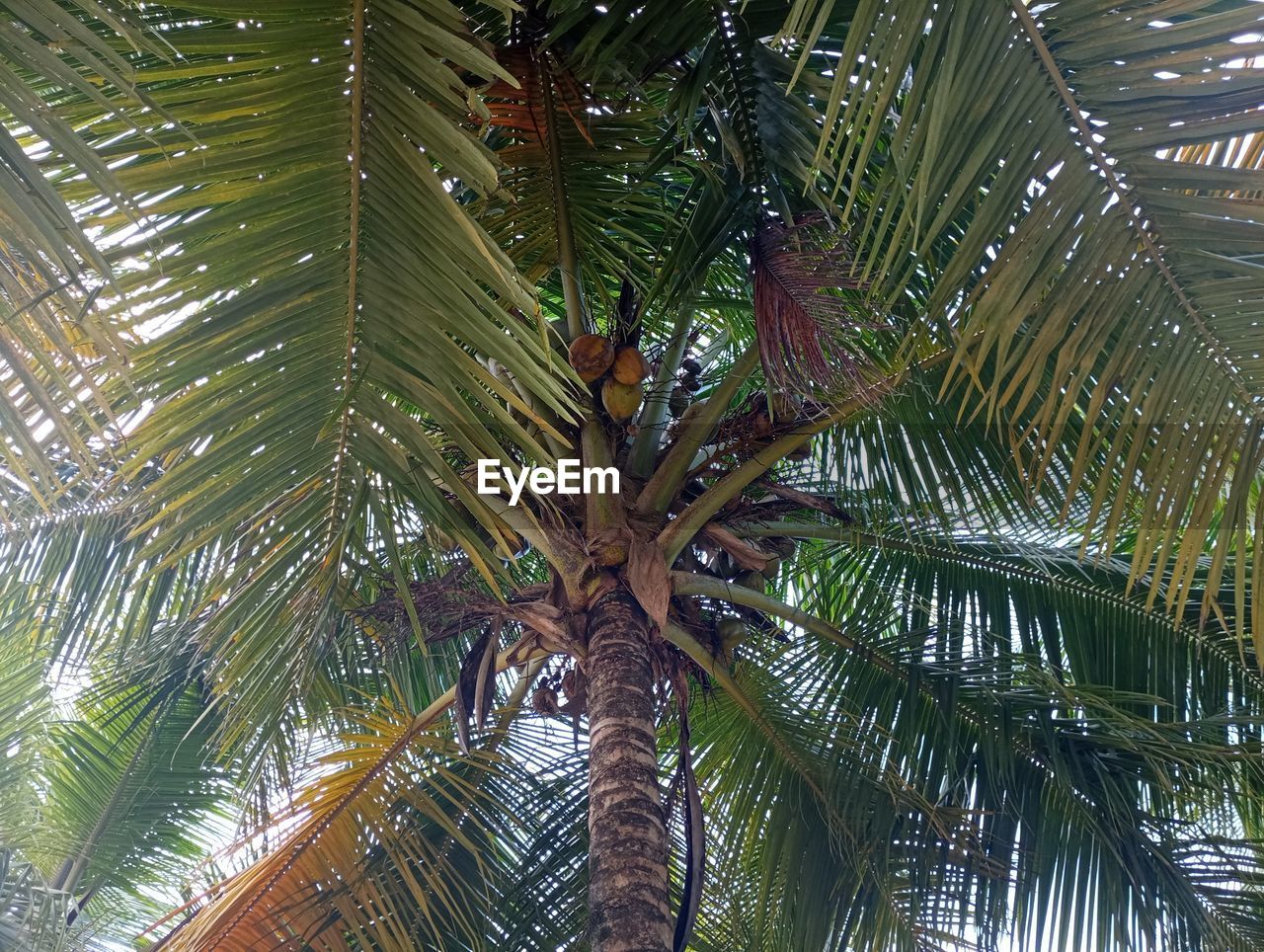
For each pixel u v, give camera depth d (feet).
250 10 8.60
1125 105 8.89
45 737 23.13
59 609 16.89
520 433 10.12
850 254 12.64
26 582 16.51
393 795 16.51
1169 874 15.98
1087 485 14.98
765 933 16.88
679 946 13.88
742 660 17.12
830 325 12.55
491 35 13.12
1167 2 8.60
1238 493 9.80
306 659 13.35
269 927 15.71
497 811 17.95
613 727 12.71
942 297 9.87
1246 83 8.63
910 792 16.11
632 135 14.17
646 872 11.60
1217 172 8.87
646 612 14.12
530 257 14.94
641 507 14.44
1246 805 17.11
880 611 18.03
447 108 10.57
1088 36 8.74
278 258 9.29
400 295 9.64
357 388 9.82
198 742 23.43
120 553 16.53
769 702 17.29
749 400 15.35
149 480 14.33
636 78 12.82
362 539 12.51
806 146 12.34
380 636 15.92
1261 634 9.66
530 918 17.15
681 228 14.17
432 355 9.94
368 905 16.03
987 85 9.00
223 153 8.80
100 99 7.02
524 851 17.83
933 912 16.10
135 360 9.32
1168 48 8.71
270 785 16.39
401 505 12.82
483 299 9.35
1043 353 9.82
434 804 16.60
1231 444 9.78
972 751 17.13
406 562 16.67
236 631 12.77
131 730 22.59
